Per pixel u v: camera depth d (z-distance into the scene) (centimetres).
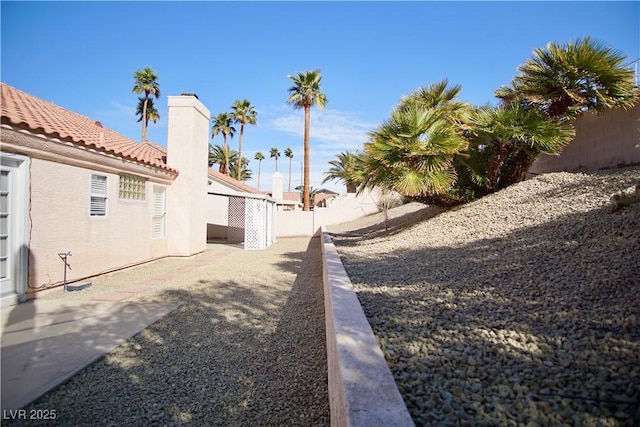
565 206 851
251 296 809
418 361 291
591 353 276
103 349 493
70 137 820
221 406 364
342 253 978
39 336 542
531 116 1101
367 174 1270
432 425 208
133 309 695
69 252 834
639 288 378
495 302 429
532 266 543
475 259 663
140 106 4259
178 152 1412
